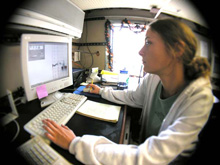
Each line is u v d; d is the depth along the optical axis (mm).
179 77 448
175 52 397
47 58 592
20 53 451
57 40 627
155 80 625
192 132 305
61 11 677
